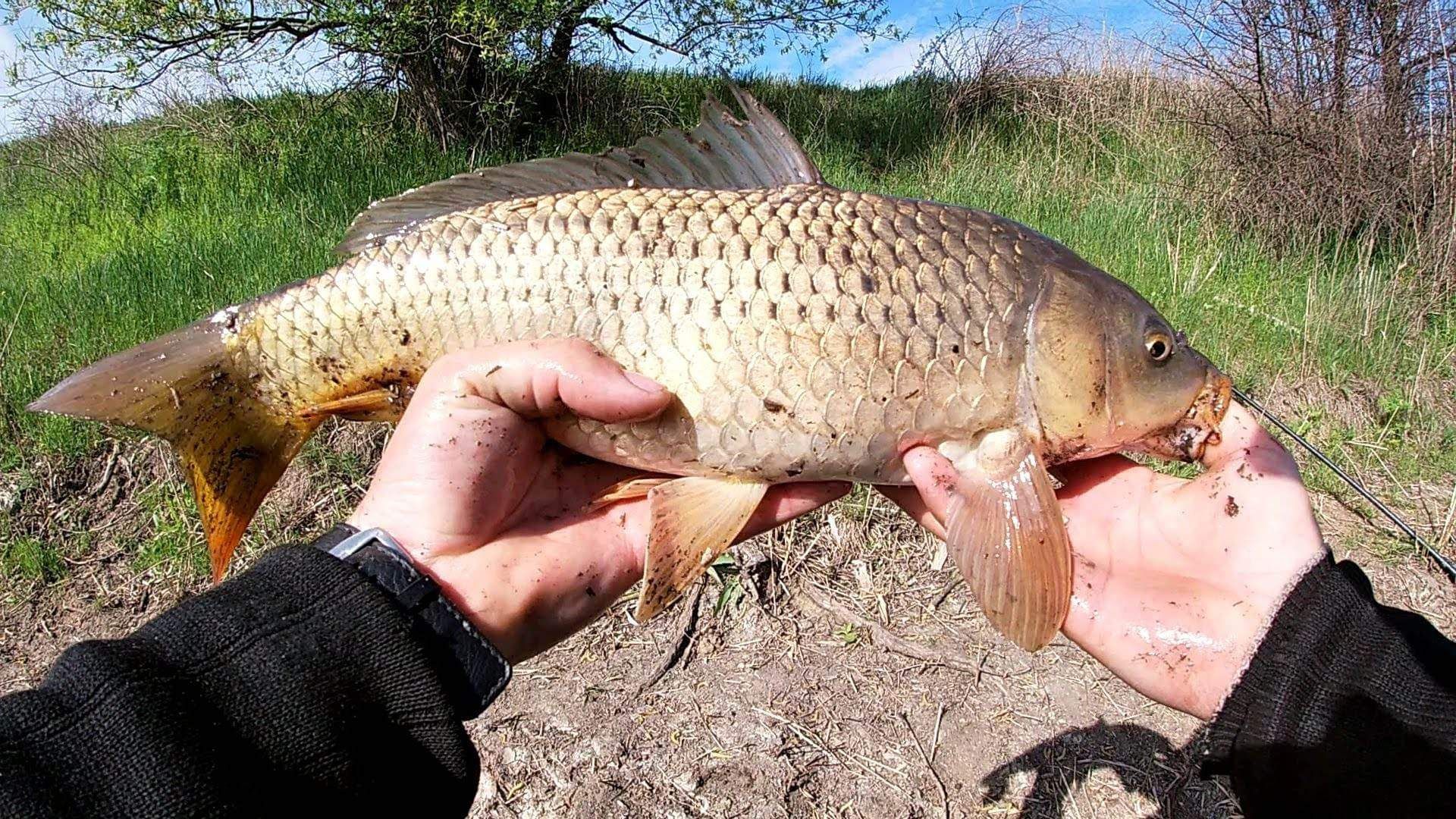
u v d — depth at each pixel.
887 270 0.44
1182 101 1.74
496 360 0.40
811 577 0.76
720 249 0.43
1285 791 0.31
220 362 0.47
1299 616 0.33
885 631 0.72
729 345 0.43
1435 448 0.99
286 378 0.47
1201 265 1.25
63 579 0.73
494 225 0.44
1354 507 0.90
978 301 0.44
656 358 0.43
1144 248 1.31
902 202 0.46
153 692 0.23
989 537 0.44
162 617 0.26
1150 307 0.47
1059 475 0.48
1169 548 0.42
